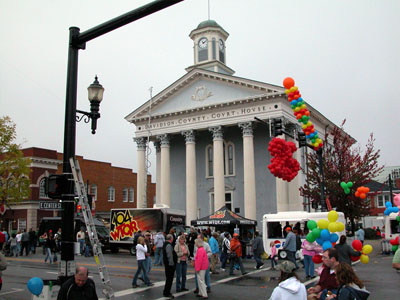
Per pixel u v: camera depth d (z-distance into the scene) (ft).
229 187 136.98
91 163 179.32
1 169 120.78
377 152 115.55
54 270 65.87
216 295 42.73
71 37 31.86
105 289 32.14
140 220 96.68
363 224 180.96
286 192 122.31
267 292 44.06
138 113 146.82
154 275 59.00
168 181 138.92
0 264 31.40
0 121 118.52
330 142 156.97
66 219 29.40
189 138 136.15
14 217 156.15
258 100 125.70
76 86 31.81
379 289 44.42
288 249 58.18
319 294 23.75
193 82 139.13
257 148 135.54
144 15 28.91
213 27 160.35
